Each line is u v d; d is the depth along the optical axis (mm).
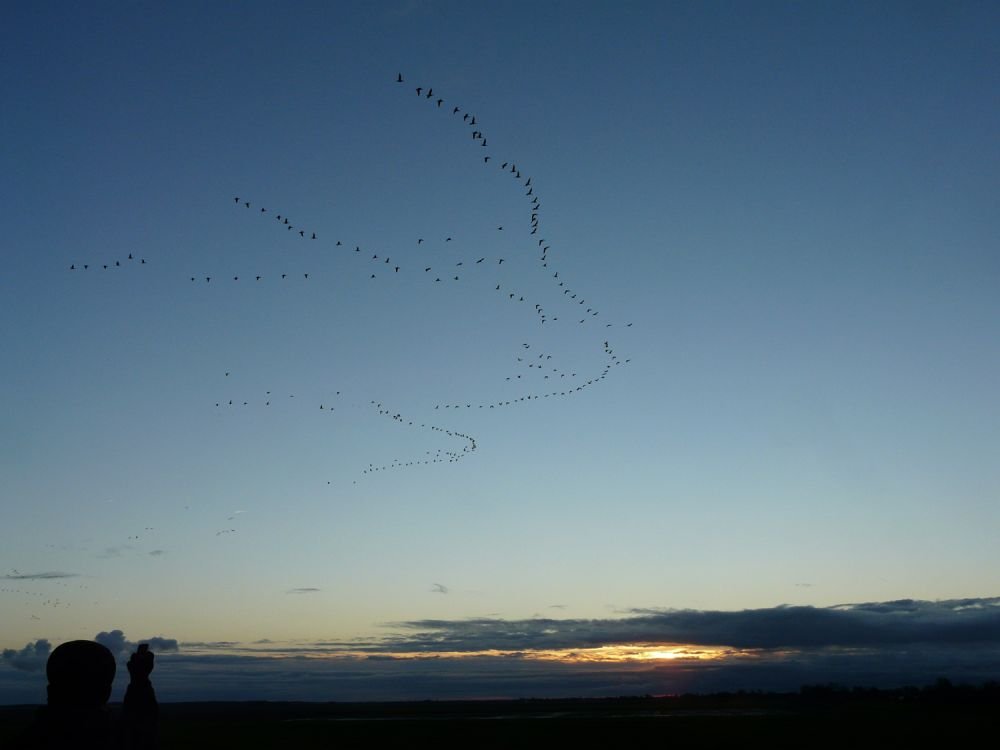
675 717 100812
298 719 128250
